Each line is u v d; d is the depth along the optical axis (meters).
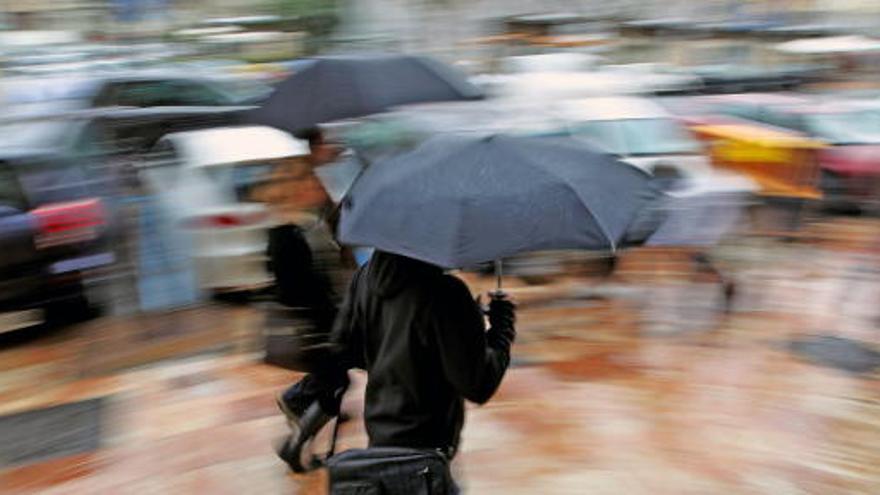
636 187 2.47
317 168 3.56
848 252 7.42
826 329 5.74
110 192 6.37
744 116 9.77
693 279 6.55
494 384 2.50
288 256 3.29
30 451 4.32
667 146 7.69
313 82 4.52
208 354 5.50
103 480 4.03
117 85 9.48
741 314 6.01
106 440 4.41
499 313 2.68
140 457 4.23
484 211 2.24
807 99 10.59
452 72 5.02
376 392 2.59
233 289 6.12
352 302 2.76
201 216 6.07
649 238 5.69
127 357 5.52
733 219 6.51
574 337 5.66
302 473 3.78
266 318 3.43
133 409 4.77
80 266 6.00
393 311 2.47
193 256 6.12
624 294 6.41
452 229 2.22
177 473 4.07
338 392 3.50
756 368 5.14
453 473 3.79
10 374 5.37
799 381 4.96
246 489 3.91
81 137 6.95
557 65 13.75
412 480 2.51
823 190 8.72
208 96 9.82
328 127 5.98
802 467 4.04
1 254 5.66
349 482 2.53
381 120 7.65
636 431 4.39
